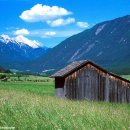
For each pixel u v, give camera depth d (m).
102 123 11.22
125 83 60.19
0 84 126.94
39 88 108.62
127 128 10.77
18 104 13.72
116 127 10.79
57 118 11.16
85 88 58.28
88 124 10.80
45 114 11.74
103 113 14.16
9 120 10.62
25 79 181.00
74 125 10.34
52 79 194.25
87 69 58.53
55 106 14.38
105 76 59.38
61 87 58.62
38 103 15.13
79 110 13.82
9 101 14.69
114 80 59.75
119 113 15.70
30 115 11.39
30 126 10.07
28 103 14.63
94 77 58.81
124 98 59.91
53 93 76.25
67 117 11.50
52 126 10.09
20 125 10.13
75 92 57.75
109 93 59.41
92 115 12.62
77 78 58.00
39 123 10.33
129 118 13.53
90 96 58.44
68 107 15.04
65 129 10.11
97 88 58.88
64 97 57.12
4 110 12.22
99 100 58.78
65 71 58.56
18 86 115.25
